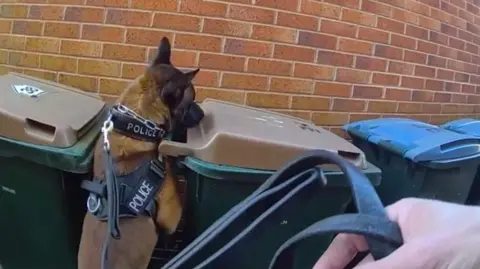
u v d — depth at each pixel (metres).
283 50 3.27
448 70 4.46
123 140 1.98
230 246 0.78
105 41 3.10
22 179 2.08
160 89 2.08
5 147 1.99
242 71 3.19
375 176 2.14
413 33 3.96
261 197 0.80
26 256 2.23
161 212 2.02
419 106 4.16
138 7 3.06
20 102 2.18
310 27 3.34
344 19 3.47
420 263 0.49
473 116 5.07
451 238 0.50
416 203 0.59
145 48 3.08
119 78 3.11
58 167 1.97
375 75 3.71
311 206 2.01
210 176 1.94
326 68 3.44
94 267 1.93
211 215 2.05
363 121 3.32
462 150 2.73
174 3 3.06
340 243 0.66
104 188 1.91
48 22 3.24
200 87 3.13
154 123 2.03
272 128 2.24
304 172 0.78
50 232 2.16
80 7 3.14
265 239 2.00
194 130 2.19
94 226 1.95
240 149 1.96
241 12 3.14
